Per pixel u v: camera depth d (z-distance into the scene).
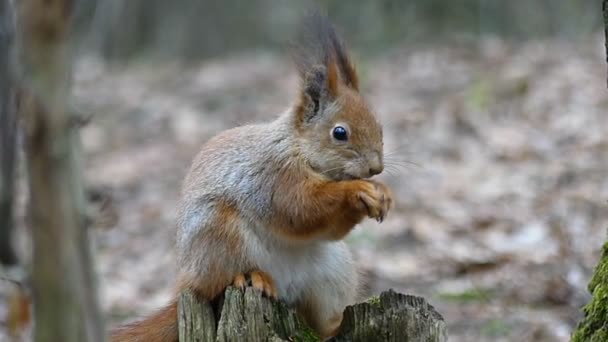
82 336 3.55
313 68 7.38
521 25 28.27
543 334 10.41
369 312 6.39
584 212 13.68
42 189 3.45
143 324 7.09
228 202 7.03
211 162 7.26
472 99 19.30
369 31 28.22
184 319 6.61
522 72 20.27
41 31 3.35
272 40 33.50
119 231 15.69
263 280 6.79
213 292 6.99
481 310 11.23
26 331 10.47
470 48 24.62
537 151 16.53
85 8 32.62
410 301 6.41
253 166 7.09
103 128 22.33
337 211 6.87
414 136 18.03
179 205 7.39
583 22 27.61
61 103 3.41
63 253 3.50
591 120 17.44
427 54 24.42
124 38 33.94
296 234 7.05
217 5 34.47
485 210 14.37
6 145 11.90
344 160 7.20
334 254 7.39
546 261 12.37
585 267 11.97
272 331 6.32
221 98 23.22
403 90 21.19
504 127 17.83
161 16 34.66
